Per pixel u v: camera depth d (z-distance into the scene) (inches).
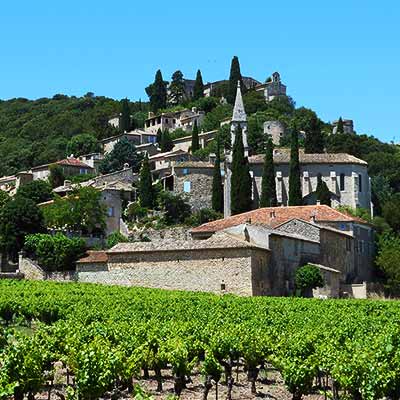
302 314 2522.1
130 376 1332.4
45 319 2561.5
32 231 4658.0
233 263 3435.0
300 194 5438.0
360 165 5762.8
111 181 6515.8
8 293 2970.0
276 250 3676.2
